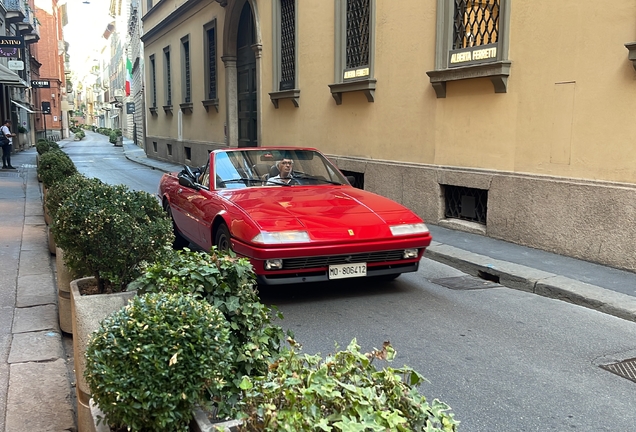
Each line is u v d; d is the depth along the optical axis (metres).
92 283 4.18
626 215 6.56
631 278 6.31
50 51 63.72
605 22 6.75
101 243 3.88
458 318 5.42
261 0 15.62
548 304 5.86
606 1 6.72
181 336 2.21
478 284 6.64
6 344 4.52
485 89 8.48
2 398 3.62
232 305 2.83
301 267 5.55
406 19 10.00
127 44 60.78
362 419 1.84
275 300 5.96
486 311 5.64
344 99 12.02
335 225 5.73
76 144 55.06
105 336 2.26
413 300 6.00
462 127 8.98
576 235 7.16
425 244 6.04
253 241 5.45
